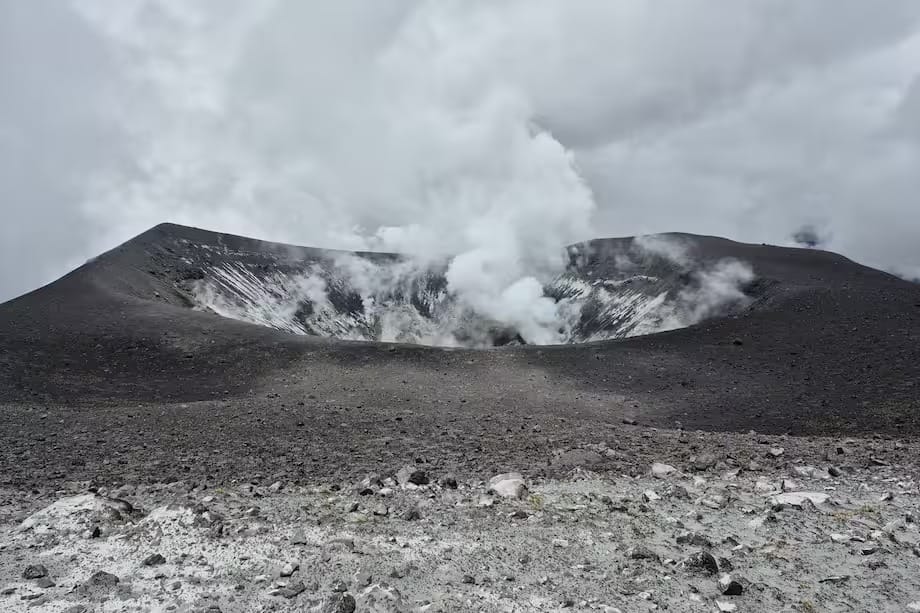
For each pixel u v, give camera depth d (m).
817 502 9.59
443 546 7.65
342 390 30.73
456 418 21.44
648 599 6.10
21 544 7.62
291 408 23.08
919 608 5.82
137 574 6.66
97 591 6.18
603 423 21.17
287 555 7.24
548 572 6.83
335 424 19.17
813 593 6.24
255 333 41.41
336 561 7.05
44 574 6.61
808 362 33.03
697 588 6.36
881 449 14.46
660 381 33.03
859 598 6.12
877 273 52.28
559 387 32.25
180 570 6.77
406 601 5.99
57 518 8.54
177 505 8.96
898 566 6.92
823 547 7.61
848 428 21.62
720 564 6.96
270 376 34.00
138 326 40.56
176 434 17.19
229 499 9.87
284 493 10.36
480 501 9.71
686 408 27.69
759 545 7.71
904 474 11.62
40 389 28.59
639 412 27.30
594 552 7.48
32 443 15.75
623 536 8.09
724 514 9.11
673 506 9.55
